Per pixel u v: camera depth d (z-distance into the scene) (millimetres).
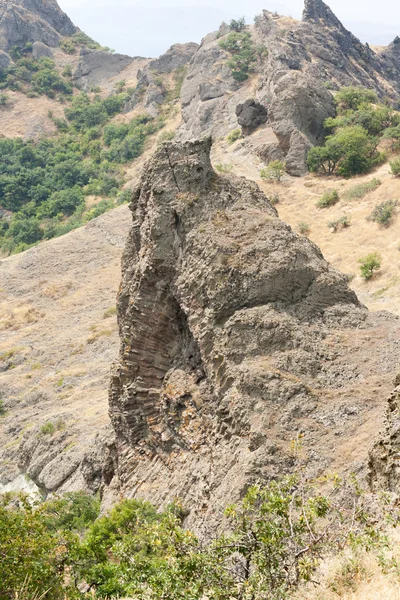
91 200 166500
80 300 89875
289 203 91688
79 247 102688
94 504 33500
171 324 29891
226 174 31188
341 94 114250
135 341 30359
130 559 14508
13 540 16641
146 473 28969
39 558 16844
